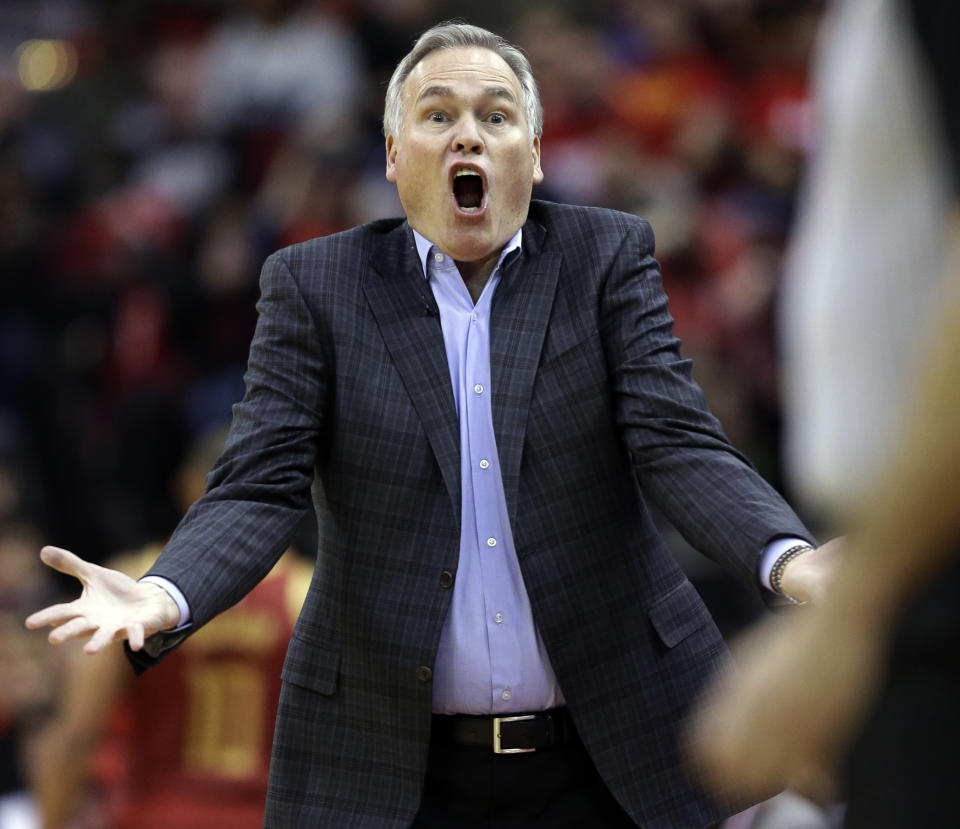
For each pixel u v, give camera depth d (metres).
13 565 21.94
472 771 8.96
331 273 9.25
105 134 37.25
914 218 3.50
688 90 31.42
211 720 13.38
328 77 34.78
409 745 8.81
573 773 9.05
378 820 8.80
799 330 3.75
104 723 13.52
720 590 18.28
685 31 32.75
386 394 9.05
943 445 3.08
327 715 9.05
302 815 8.95
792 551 8.04
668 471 8.79
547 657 8.98
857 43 3.59
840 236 3.54
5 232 31.50
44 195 33.69
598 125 31.14
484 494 8.98
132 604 8.02
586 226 9.47
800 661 3.41
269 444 8.98
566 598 8.89
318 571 9.28
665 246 26.66
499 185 9.11
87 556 27.89
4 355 29.22
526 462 8.97
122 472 28.25
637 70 32.38
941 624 3.83
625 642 9.02
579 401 9.08
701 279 26.53
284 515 8.91
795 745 3.45
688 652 9.16
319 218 30.91
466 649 8.89
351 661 8.98
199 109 35.44
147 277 30.64
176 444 28.52
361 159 32.19
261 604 13.36
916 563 3.23
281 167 32.03
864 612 3.32
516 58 9.50
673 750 8.98
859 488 3.50
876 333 3.51
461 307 9.24
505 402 9.00
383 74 35.25
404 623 8.84
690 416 8.91
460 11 35.94
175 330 30.19
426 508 8.95
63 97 37.69
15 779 18.52
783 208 28.83
